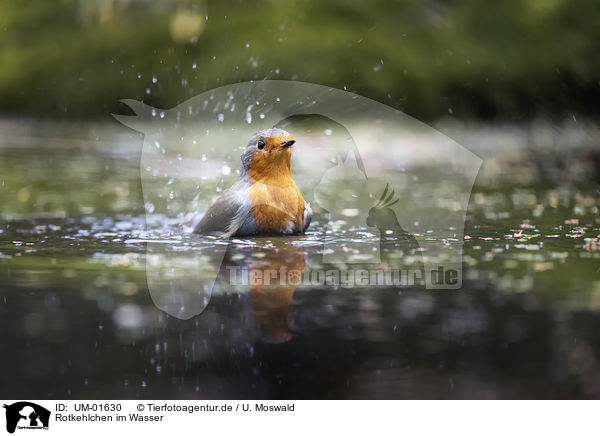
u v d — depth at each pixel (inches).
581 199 495.5
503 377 177.2
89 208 459.2
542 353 191.5
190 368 183.8
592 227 388.2
